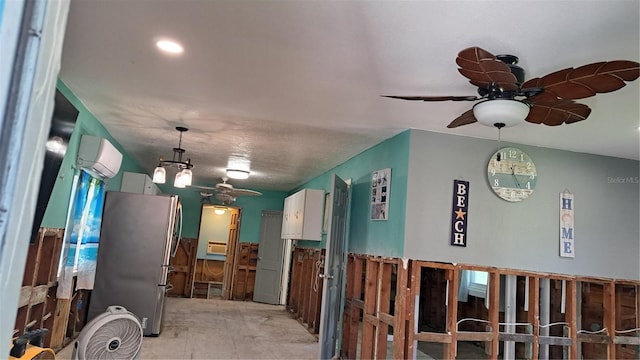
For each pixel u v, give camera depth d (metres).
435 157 3.86
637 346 3.99
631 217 4.17
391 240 3.99
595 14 1.88
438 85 2.85
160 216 5.09
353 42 2.32
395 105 3.29
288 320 6.88
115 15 2.23
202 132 4.77
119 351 3.03
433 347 5.83
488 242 3.83
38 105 0.45
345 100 3.29
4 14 0.43
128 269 4.96
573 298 3.85
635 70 1.79
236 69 2.86
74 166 3.96
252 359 4.44
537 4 1.83
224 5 2.05
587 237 4.03
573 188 4.08
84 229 4.27
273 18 2.13
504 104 2.13
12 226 0.43
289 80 2.97
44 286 3.46
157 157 6.63
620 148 3.92
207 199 9.37
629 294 4.11
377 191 4.42
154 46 2.59
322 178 6.88
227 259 9.48
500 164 3.95
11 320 0.44
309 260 6.73
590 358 4.23
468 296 6.12
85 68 3.05
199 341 5.00
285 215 7.55
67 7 0.51
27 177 0.45
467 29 2.08
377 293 4.24
